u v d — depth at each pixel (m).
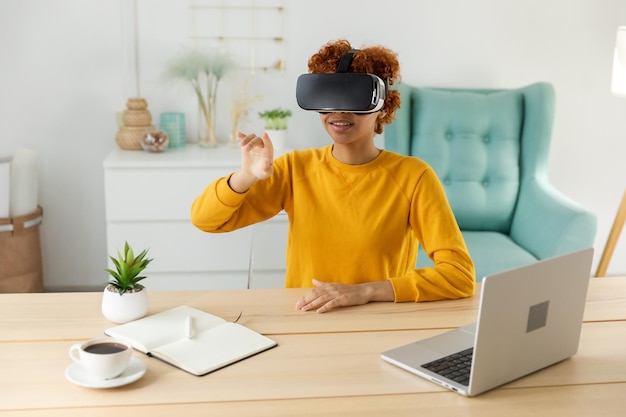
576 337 1.47
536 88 3.38
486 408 1.27
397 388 1.33
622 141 3.90
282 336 1.54
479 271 2.91
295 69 3.66
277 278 3.38
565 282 1.40
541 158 3.33
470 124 3.36
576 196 3.94
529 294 1.33
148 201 3.24
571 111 3.84
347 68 1.81
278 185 1.96
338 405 1.27
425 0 3.65
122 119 3.48
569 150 3.89
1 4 3.46
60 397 1.27
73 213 3.70
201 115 3.52
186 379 1.35
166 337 1.50
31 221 3.37
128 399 1.27
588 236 2.95
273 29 3.61
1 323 1.57
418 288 1.74
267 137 1.71
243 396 1.29
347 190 1.90
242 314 1.65
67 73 3.56
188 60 3.41
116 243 3.26
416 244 2.04
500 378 1.34
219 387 1.32
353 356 1.45
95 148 3.64
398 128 3.29
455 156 3.35
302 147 3.74
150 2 3.53
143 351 1.45
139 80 3.60
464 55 3.72
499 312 1.28
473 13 3.68
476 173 3.35
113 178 3.21
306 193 1.92
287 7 3.60
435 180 1.93
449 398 1.30
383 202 1.90
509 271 1.28
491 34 3.71
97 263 3.75
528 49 3.75
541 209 3.16
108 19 3.53
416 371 1.38
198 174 3.24
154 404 1.25
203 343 1.47
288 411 1.24
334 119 1.79
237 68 3.51
